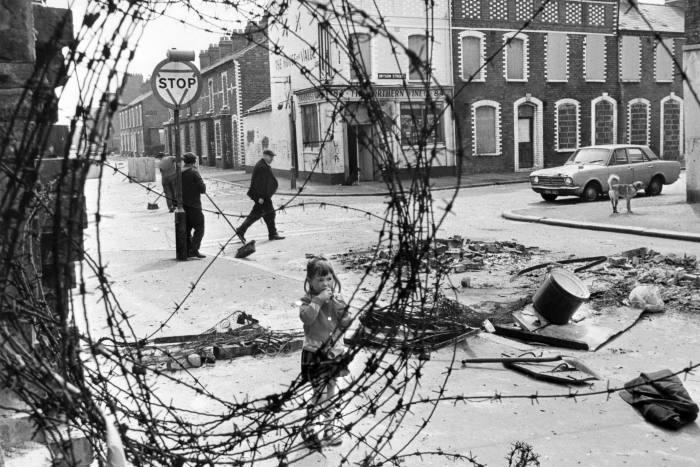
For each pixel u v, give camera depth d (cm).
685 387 564
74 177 216
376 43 2797
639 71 3634
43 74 216
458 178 211
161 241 1526
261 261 1232
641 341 696
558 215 1778
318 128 3127
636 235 1469
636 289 821
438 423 493
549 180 2148
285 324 766
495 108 3325
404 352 279
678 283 920
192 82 1166
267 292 929
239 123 4691
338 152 3020
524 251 1255
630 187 1719
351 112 246
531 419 502
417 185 244
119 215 2086
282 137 3662
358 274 1036
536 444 459
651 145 3747
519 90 3372
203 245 1466
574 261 1107
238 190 3061
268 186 1466
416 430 480
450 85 3147
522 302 819
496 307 809
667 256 1117
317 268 454
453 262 1104
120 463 223
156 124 8344
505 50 3309
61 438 246
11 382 246
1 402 318
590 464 429
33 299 288
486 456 439
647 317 782
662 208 1800
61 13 330
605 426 488
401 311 273
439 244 1236
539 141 3466
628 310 797
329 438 313
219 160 5381
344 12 218
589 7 3472
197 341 681
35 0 346
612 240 1407
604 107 3597
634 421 497
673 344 683
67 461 245
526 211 1902
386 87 2789
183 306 848
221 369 617
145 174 3869
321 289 455
